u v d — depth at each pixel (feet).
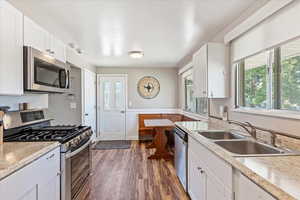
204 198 6.34
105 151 16.03
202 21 8.50
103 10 7.47
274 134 5.79
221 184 4.96
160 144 14.24
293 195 2.70
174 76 20.84
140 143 18.84
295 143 5.19
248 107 8.00
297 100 5.58
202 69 9.39
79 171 7.32
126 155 14.92
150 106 20.72
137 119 20.63
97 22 8.57
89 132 8.82
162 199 8.48
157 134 14.25
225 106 9.37
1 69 5.43
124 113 20.63
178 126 10.31
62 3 6.89
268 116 6.39
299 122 5.16
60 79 8.50
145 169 12.05
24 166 4.39
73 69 15.31
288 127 5.55
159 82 20.77
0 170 3.71
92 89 18.92
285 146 5.50
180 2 6.86
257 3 6.84
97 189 9.43
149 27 9.14
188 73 16.60
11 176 3.94
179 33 10.01
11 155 4.68
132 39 10.96
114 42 11.58
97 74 20.42
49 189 5.56
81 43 11.73
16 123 7.47
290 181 3.16
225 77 8.87
